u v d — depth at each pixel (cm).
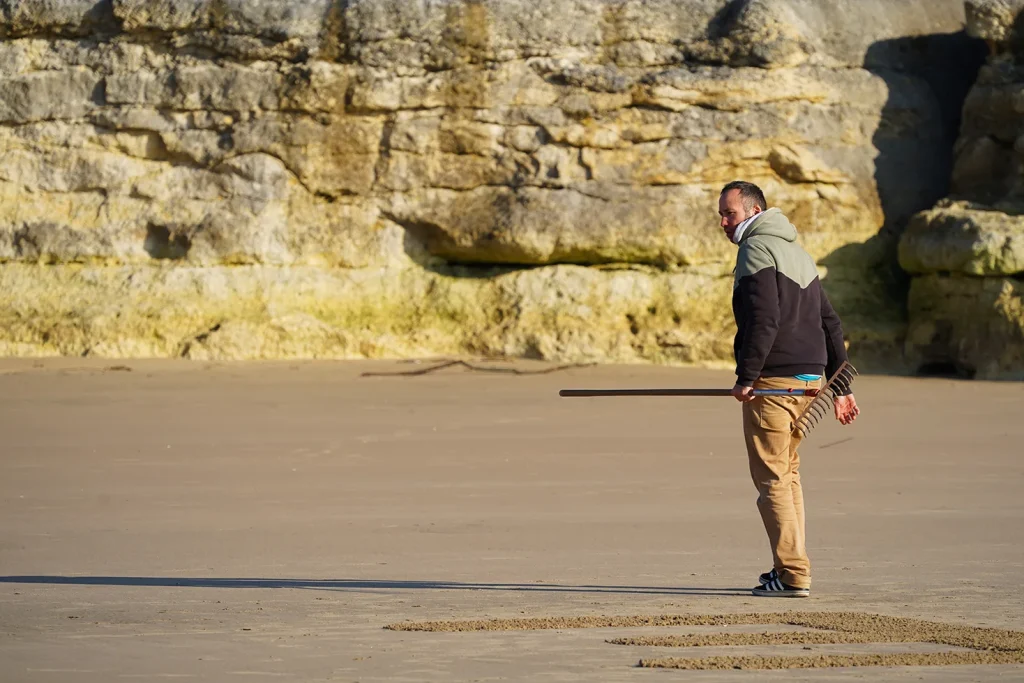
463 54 5466
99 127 5644
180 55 5616
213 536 2036
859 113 5591
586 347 5362
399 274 5559
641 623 1452
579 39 5497
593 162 5450
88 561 1850
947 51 5844
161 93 5597
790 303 1675
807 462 2819
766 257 1666
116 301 5400
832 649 1326
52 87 5656
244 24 5509
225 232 5484
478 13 5462
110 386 4306
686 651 1323
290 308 5428
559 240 5412
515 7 5484
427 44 5472
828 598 1598
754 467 1669
